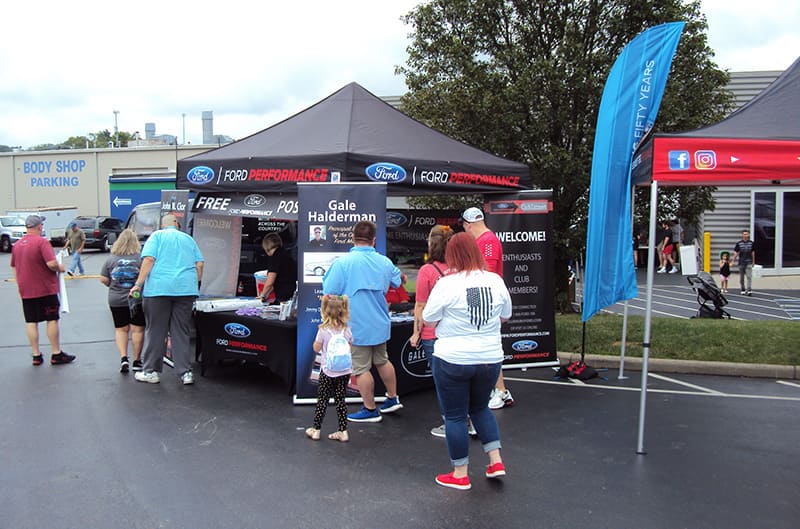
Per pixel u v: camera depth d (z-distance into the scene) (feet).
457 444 14.40
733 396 22.66
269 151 23.77
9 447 16.98
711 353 27.14
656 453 16.93
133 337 24.86
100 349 29.84
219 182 24.23
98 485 14.64
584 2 34.65
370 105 26.27
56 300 26.45
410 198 40.24
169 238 23.00
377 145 23.39
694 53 34.35
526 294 26.27
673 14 33.63
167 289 22.63
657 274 71.72
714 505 13.79
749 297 53.52
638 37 19.79
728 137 16.87
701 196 37.06
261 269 32.94
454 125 36.88
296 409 20.75
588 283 20.89
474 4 35.60
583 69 33.24
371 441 17.83
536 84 33.71
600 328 31.40
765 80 65.77
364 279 18.92
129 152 130.52
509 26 36.40
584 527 12.76
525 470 15.75
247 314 23.58
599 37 35.47
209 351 24.34
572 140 36.06
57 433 18.10
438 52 37.22
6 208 137.80
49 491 14.29
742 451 17.07
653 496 14.24
